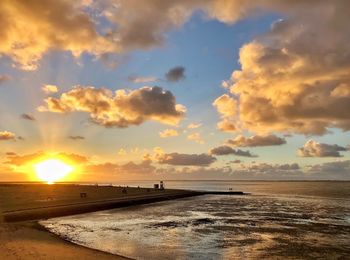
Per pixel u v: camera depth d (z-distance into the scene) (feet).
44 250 74.33
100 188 416.87
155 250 82.17
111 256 71.00
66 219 143.64
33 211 147.43
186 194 334.03
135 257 75.05
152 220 141.59
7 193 280.51
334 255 79.10
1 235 92.84
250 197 321.52
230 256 76.84
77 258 67.97
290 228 119.34
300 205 222.69
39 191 319.47
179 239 96.94
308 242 93.61
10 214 137.18
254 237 100.94
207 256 76.54
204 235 103.86
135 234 105.29
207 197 322.55
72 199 219.82
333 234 107.14
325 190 508.94
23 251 72.13
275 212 176.55
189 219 145.48
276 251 82.33
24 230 105.29
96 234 104.88
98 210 186.29
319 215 161.79
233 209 194.90
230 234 106.11
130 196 271.90
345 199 284.82
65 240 92.22
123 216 156.76
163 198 276.41
